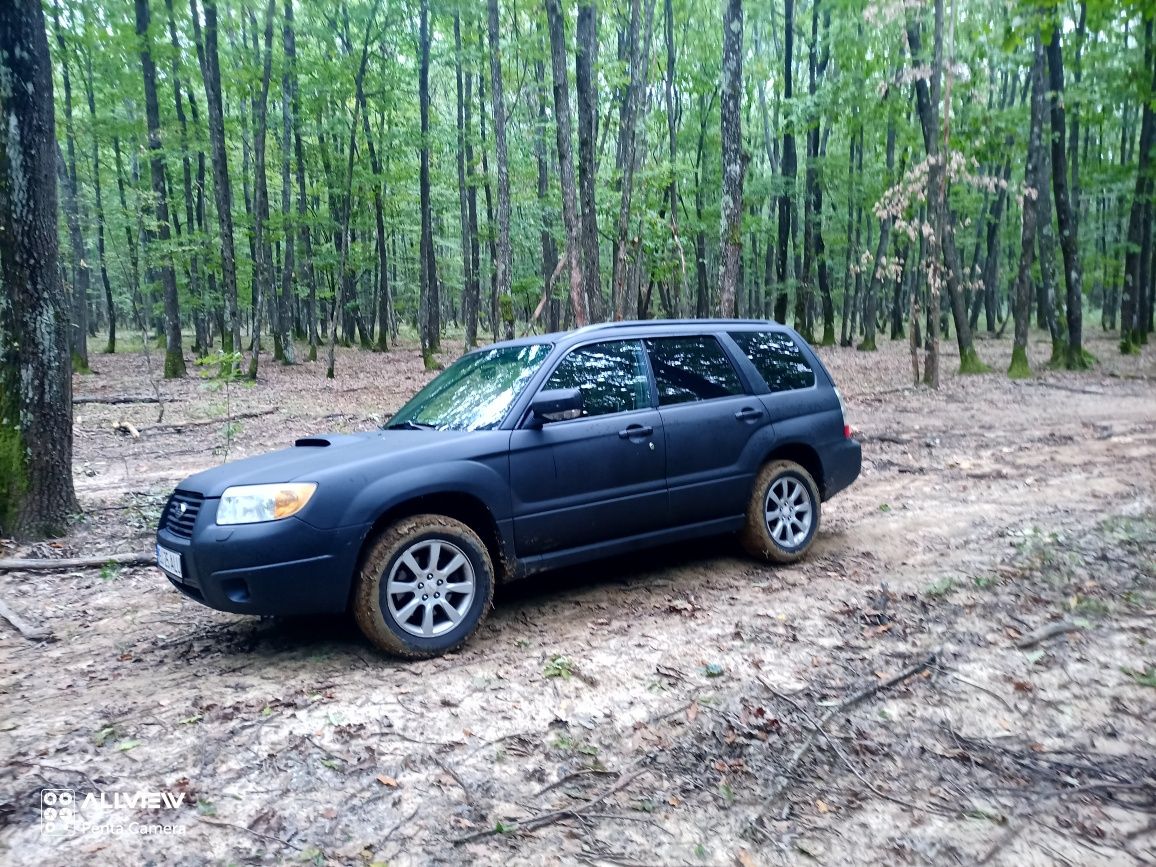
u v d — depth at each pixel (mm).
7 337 6660
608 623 4559
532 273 31359
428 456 4215
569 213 13438
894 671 3773
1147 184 23719
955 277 19844
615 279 15609
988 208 32688
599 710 3504
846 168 26797
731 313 12289
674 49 24141
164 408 15359
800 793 2854
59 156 25297
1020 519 6535
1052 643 3992
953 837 2582
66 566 5969
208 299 27906
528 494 4473
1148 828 2578
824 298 30578
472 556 4246
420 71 24391
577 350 4961
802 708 3449
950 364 23062
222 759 3139
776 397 5684
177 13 20625
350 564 3945
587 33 14578
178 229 27500
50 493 6848
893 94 19172
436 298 30156
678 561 5758
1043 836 2564
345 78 22250
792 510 5629
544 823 2713
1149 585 4727
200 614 5016
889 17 15039
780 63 28125
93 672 4121
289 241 26266
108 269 31344
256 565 3785
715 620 4539
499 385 4855
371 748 3201
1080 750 3047
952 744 3133
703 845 2584
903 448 10422
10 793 2896
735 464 5332
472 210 28344
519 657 4113
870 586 5039
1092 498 7176
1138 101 18500
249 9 20453
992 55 17562
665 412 5086
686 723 3363
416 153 29844
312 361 27812
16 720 3531
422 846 2602
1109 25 17938
